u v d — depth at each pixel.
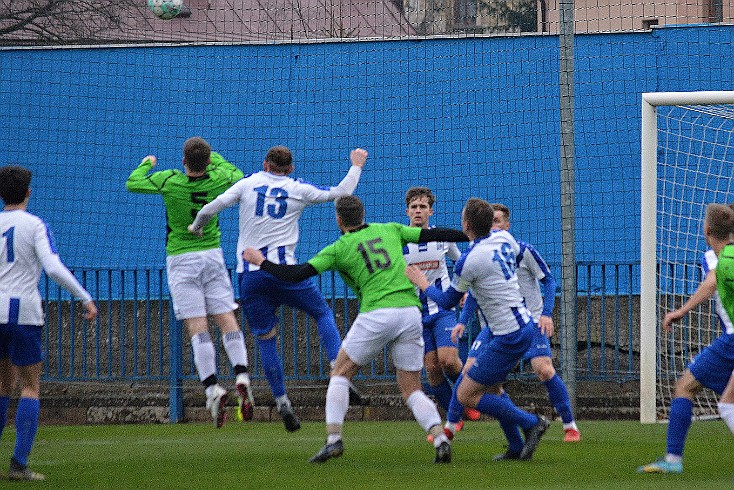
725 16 43.00
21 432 21.22
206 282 27.95
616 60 39.94
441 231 23.06
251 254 22.39
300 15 43.62
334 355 26.95
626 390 34.81
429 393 35.81
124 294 36.78
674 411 20.75
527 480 20.11
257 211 26.53
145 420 36.59
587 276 34.97
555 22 40.78
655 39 39.84
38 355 21.16
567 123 33.47
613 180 39.28
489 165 40.12
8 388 22.02
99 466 23.88
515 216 39.72
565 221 33.44
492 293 22.39
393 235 22.81
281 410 27.47
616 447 26.00
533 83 39.94
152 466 23.62
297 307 27.30
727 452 24.64
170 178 27.28
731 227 20.55
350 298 37.09
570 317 33.66
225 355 36.84
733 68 39.62
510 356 22.53
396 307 22.22
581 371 34.84
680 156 37.91
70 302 37.44
